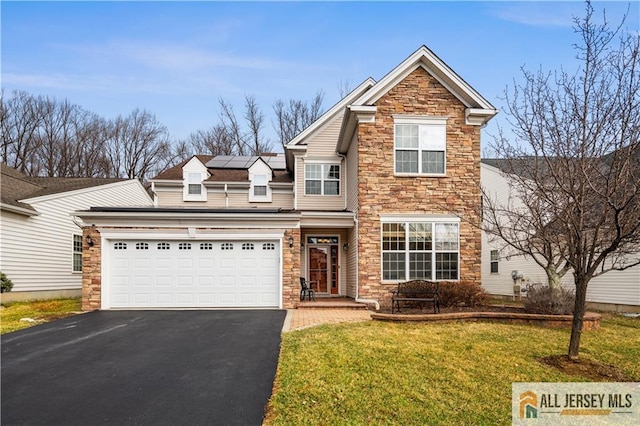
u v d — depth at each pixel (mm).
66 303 14812
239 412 4914
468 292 12578
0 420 4723
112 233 12797
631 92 6410
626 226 6516
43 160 36312
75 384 5875
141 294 12852
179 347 7855
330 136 17844
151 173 40969
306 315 11594
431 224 13906
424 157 14062
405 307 12680
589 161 6695
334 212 14711
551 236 8508
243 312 12164
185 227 12969
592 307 14461
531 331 9445
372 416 4820
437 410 5039
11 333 9258
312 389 5559
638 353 7785
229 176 20469
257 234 13086
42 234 16391
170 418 4762
